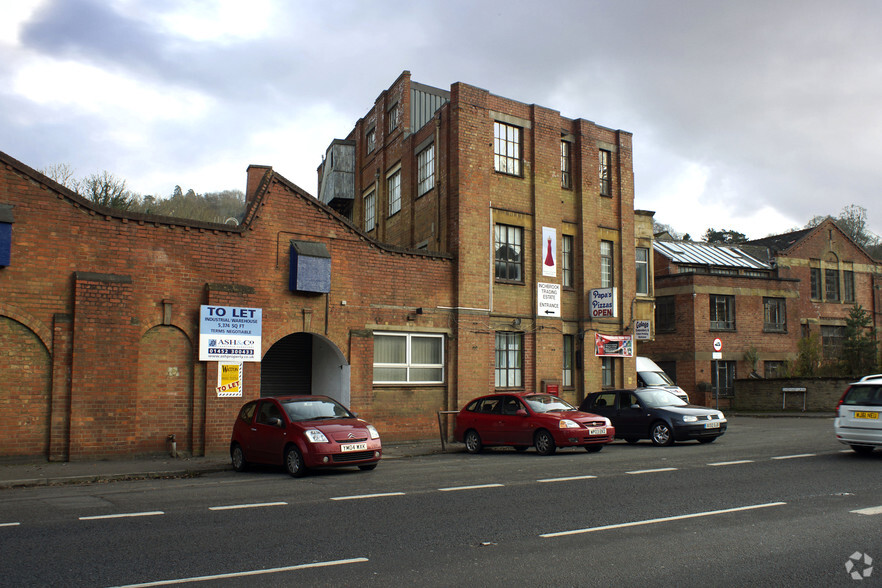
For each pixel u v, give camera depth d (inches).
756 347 1569.9
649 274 1189.7
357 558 271.4
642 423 768.9
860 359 1496.1
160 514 364.2
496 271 930.1
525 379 934.4
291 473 545.6
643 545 289.7
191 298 698.8
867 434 581.0
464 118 916.0
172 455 666.8
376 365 826.2
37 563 265.0
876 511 354.9
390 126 1157.7
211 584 237.9
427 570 254.7
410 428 837.2
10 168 616.7
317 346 872.3
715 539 298.8
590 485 451.8
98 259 652.1
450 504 388.8
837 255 1835.6
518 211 956.6
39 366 617.6
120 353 649.6
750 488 429.4
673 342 1536.7
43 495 446.3
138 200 1828.2
